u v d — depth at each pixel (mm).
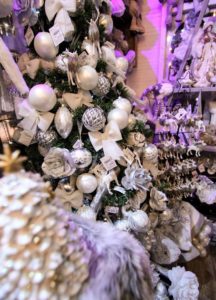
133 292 420
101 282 389
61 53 898
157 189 1105
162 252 1182
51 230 358
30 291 336
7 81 796
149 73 1920
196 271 1387
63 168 826
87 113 856
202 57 1585
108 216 965
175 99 1652
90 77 866
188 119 1278
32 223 349
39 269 339
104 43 1028
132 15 1739
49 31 861
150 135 1155
